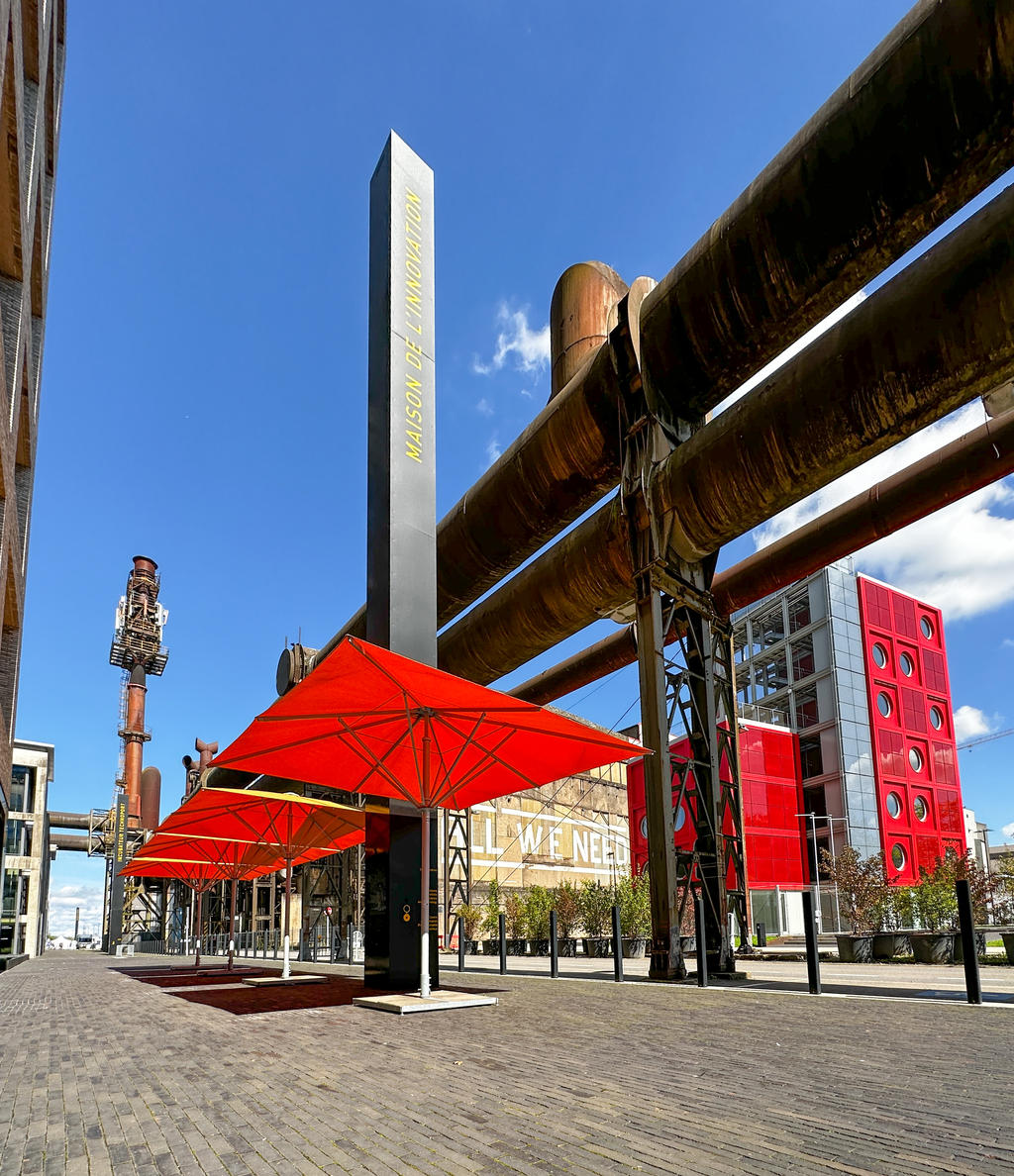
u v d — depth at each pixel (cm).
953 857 2442
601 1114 442
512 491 1820
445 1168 356
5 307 1598
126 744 7438
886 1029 736
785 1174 338
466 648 2175
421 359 1545
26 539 2222
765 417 1311
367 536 1461
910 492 1708
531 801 5359
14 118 1434
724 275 1346
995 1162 350
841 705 5528
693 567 1591
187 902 7088
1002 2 962
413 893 1263
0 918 3409
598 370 1606
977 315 1065
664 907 1346
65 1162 380
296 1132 418
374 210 1655
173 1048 720
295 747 1169
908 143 1091
